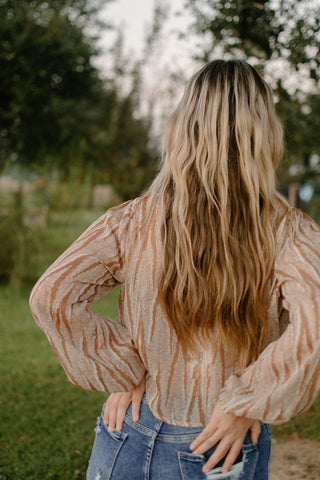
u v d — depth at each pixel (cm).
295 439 345
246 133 113
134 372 118
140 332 116
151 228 118
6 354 582
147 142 1484
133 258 118
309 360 98
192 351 113
